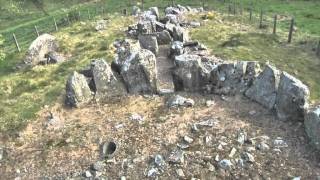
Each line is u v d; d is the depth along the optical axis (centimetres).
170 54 3447
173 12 4925
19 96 3058
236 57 3322
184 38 3756
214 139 2248
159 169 2081
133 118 2522
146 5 6112
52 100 2898
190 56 2812
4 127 2609
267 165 2050
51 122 2605
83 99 2772
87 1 6938
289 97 2319
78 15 5591
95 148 2312
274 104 2458
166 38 3806
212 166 2070
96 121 2564
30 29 5641
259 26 4356
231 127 2336
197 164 2091
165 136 2317
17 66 3750
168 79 3034
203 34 4066
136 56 2792
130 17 5012
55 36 4488
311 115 2162
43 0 7062
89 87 2870
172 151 2184
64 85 3123
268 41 3769
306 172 1991
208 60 3166
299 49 3566
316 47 3591
